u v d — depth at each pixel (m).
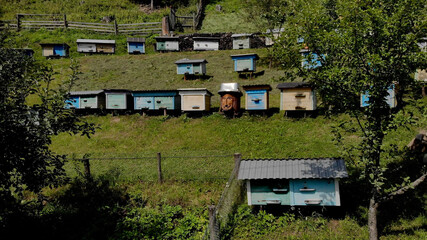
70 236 7.89
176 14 41.06
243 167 8.46
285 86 13.97
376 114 6.68
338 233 7.40
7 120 5.73
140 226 8.04
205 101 15.18
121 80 21.59
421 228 7.30
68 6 41.72
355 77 6.51
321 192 7.79
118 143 13.71
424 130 11.43
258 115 14.80
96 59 26.48
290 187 7.94
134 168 11.12
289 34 7.22
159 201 9.19
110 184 10.08
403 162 9.61
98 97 16.22
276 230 7.67
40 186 7.59
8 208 6.94
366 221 7.69
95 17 38.56
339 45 6.75
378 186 6.23
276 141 12.44
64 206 9.05
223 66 23.34
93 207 9.02
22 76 6.43
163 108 15.56
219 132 13.73
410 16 6.03
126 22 37.94
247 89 14.70
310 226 7.66
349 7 6.61
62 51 27.00
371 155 6.67
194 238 7.41
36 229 7.78
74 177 10.45
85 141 14.06
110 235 7.87
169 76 22.16
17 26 34.16
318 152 11.22
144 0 46.28
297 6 7.26
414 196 8.16
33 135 6.16
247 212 8.27
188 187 9.67
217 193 9.23
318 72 6.84
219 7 42.50
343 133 12.41
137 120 15.70
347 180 9.17
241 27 36.78
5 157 6.08
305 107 13.80
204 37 27.88
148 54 27.73
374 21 6.18
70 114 7.17
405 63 6.07
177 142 13.32
